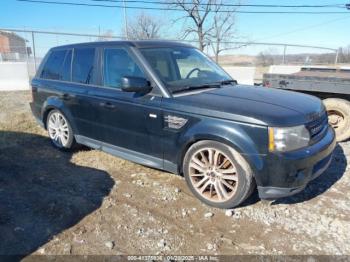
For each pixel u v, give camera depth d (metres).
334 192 3.55
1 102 9.48
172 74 3.68
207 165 3.22
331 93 5.26
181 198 3.45
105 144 4.16
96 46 4.21
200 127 3.08
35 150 5.03
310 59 19.34
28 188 3.72
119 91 3.79
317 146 2.99
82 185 3.78
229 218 3.06
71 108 4.47
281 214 3.12
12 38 16.97
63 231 2.88
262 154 2.81
